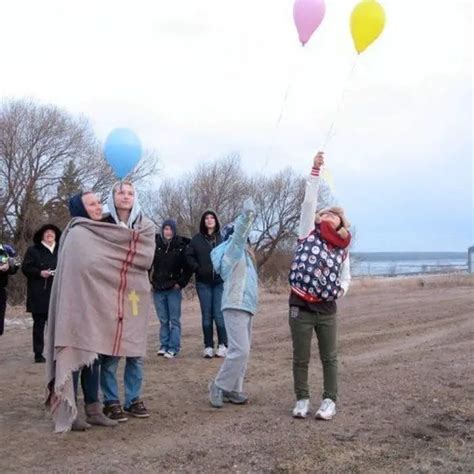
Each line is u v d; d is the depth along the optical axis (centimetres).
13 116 3691
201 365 905
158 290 980
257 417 628
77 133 3872
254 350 1032
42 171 3744
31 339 1188
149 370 868
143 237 601
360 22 624
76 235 576
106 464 495
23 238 3634
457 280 2958
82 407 655
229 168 4500
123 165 620
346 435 567
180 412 648
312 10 641
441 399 687
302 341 615
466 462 503
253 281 670
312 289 601
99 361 600
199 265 952
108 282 583
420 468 489
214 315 966
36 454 516
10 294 2672
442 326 1299
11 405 670
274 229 4328
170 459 507
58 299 573
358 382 777
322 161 618
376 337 1159
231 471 482
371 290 2461
